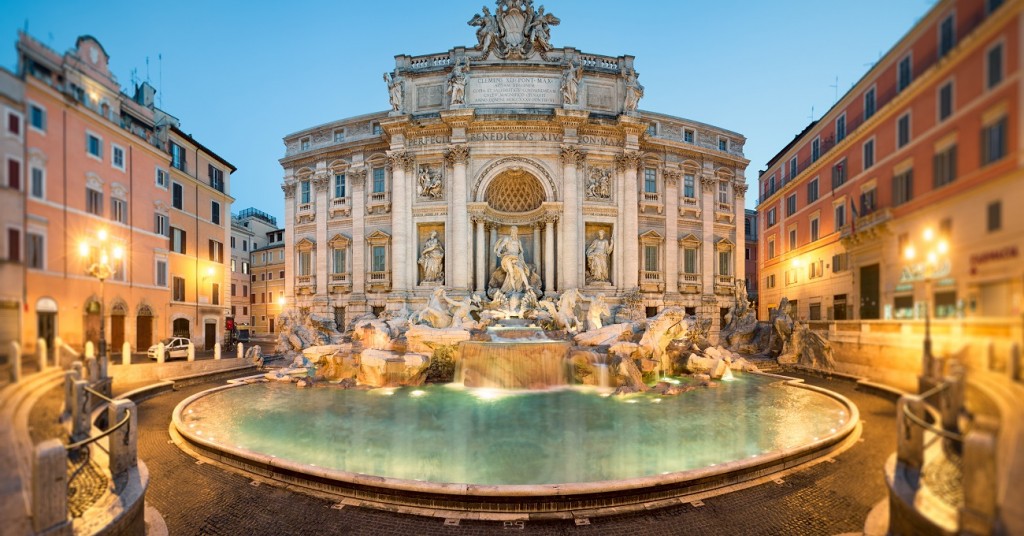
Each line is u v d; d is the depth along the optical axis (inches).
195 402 735.1
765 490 381.4
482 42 1518.2
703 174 1706.4
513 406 706.2
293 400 757.9
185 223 956.6
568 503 352.2
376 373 908.6
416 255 1513.3
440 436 536.1
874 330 273.6
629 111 1525.6
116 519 260.7
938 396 210.2
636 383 841.5
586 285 1498.5
